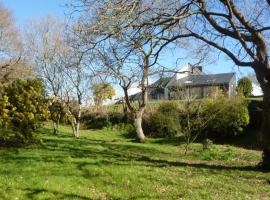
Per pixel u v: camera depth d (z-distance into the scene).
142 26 17.64
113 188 12.98
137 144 31.97
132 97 47.72
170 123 39.12
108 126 48.69
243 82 55.69
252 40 18.97
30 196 11.45
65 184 12.77
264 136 18.69
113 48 18.22
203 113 36.97
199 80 49.78
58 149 20.70
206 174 16.17
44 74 40.00
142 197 12.12
